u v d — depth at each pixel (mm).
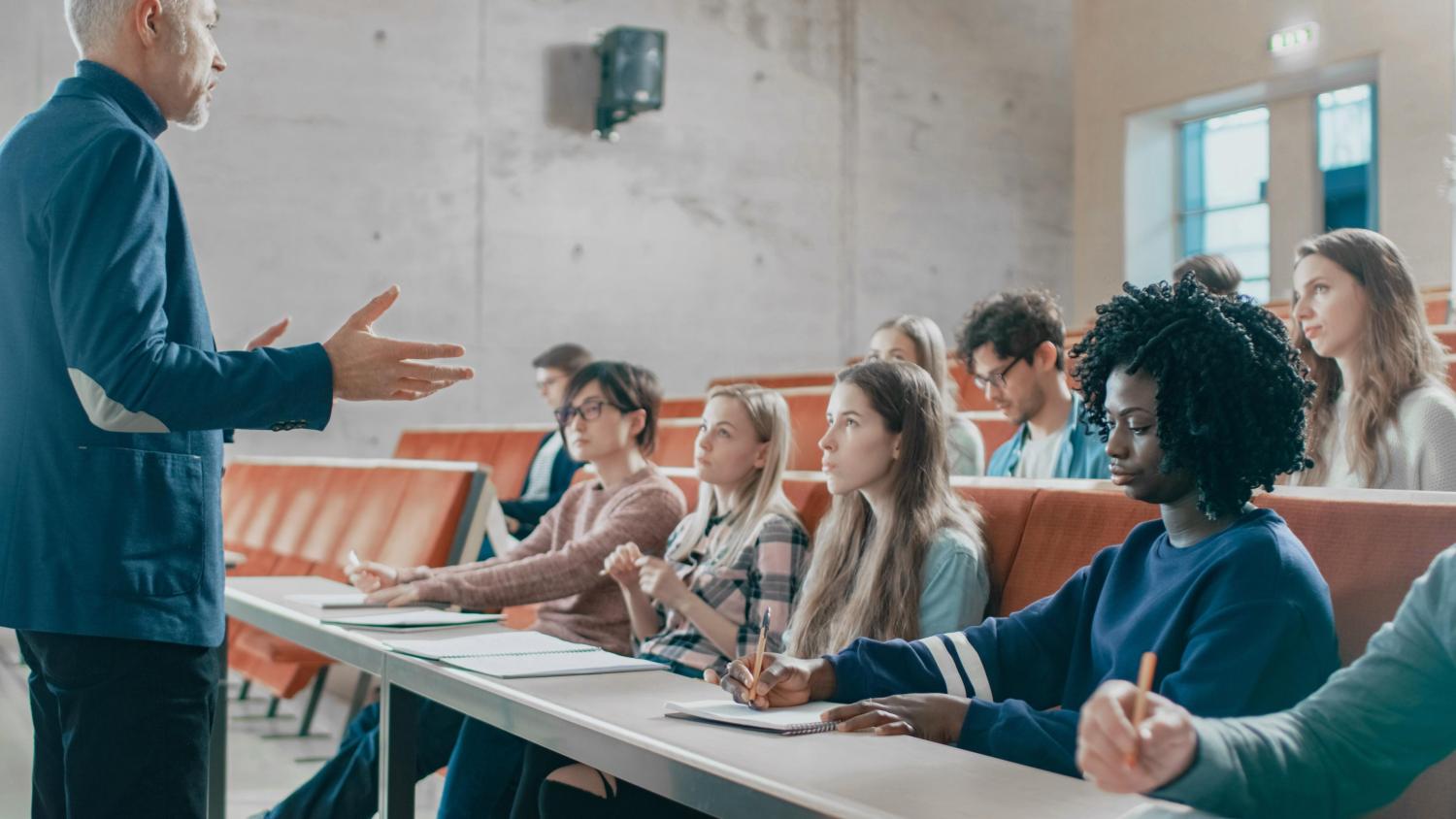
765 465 2260
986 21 8867
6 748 3717
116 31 1604
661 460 4172
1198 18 8352
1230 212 8516
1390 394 1938
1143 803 1016
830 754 1174
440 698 1641
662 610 2410
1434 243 7133
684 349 7863
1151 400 1277
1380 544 1368
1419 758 949
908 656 1469
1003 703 1309
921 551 1765
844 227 8375
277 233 6875
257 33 6848
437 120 7254
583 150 7613
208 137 6738
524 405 7430
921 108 8633
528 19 7484
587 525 2715
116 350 1427
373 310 1581
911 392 1802
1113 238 8891
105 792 1534
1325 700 962
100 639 1524
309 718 3998
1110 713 858
